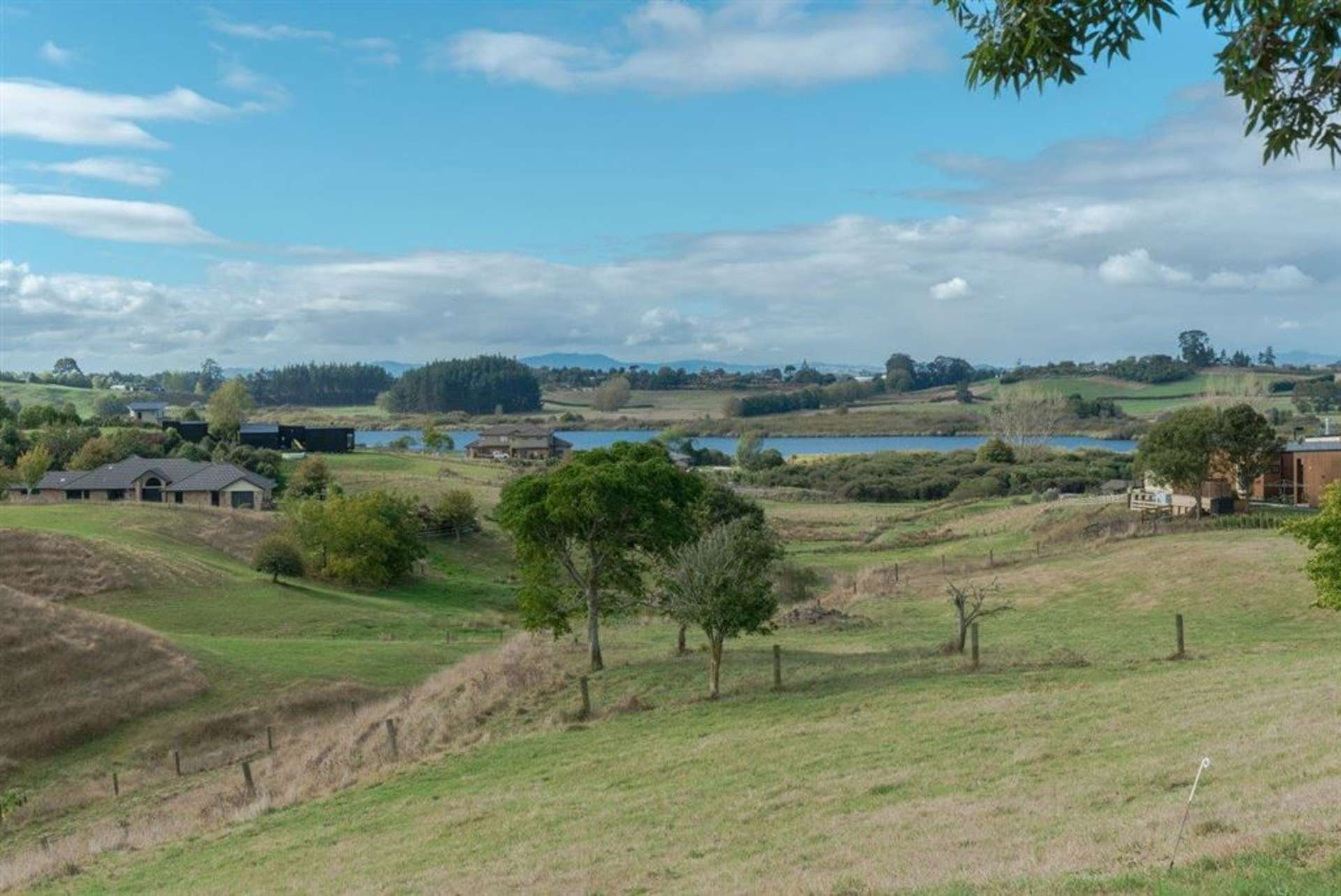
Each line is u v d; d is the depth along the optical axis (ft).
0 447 413.59
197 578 244.63
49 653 155.43
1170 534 217.97
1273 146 27.48
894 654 126.41
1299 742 60.54
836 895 44.45
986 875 42.47
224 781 119.75
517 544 143.43
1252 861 37.01
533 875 59.72
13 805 115.24
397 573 279.90
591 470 138.72
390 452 541.34
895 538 292.61
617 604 149.28
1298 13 25.62
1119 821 49.67
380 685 165.99
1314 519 112.37
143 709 148.36
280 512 342.44
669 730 99.19
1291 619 138.72
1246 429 229.86
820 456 534.78
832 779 72.43
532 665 141.90
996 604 171.83
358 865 70.69
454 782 92.79
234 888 70.28
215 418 567.18
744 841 60.70
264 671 166.50
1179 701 80.48
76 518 290.35
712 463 573.74
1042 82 27.68
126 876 81.46
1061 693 89.66
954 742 77.30
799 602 200.85
